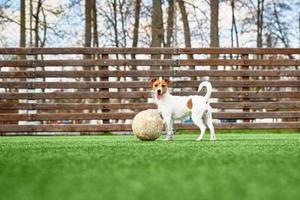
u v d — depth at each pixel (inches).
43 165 156.8
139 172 132.5
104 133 520.4
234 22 989.2
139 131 350.9
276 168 144.1
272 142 329.4
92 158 184.7
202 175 125.0
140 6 922.7
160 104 361.1
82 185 106.8
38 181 115.5
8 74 509.4
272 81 525.0
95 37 902.4
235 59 521.7
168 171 134.9
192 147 267.9
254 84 524.4
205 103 361.1
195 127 505.7
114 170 138.5
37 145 308.8
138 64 514.3
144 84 514.6
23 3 800.3
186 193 93.0
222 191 95.3
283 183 109.3
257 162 164.1
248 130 549.0
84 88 512.4
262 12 956.0
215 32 744.3
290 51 523.2
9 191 99.7
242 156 193.6
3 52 506.6
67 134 524.7
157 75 515.5
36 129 502.9
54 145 305.4
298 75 527.2
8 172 136.5
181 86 513.3
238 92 522.0
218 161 167.3
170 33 912.3
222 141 348.2
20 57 594.6
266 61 524.4
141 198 87.8
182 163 159.3
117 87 513.7
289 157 188.1
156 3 709.3
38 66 511.5
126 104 510.0
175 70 515.5
